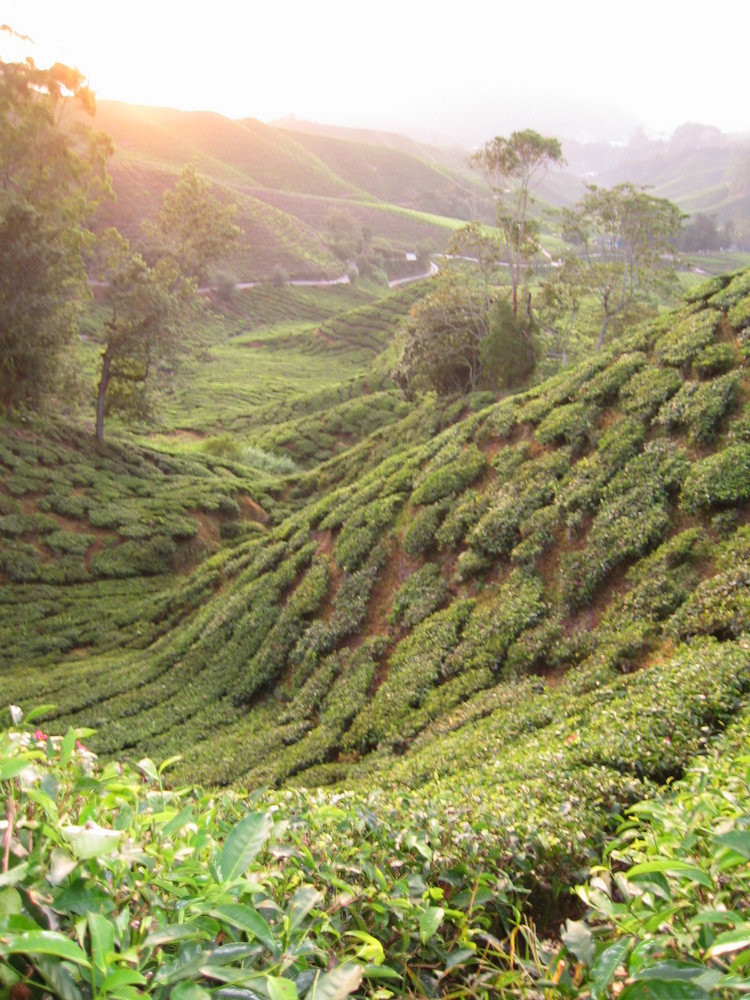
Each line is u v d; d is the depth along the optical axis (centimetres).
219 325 12888
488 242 5047
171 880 306
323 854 467
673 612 1341
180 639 2548
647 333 2194
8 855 259
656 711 926
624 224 5416
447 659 1614
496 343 4412
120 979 213
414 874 470
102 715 2155
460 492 2114
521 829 624
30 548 3412
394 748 1439
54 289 4353
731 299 2027
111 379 5016
